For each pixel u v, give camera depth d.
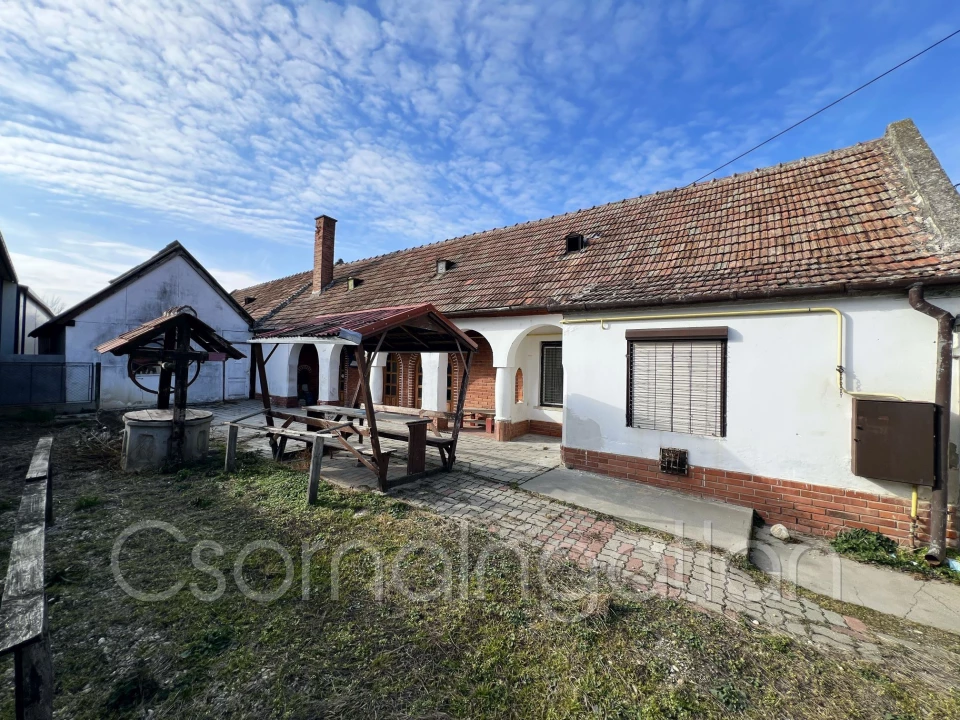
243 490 5.48
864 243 5.54
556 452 8.48
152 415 6.82
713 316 5.86
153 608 3.06
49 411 10.78
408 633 2.92
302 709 2.28
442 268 12.24
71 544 3.93
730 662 2.84
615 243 9.08
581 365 7.04
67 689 2.33
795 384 5.33
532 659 2.75
